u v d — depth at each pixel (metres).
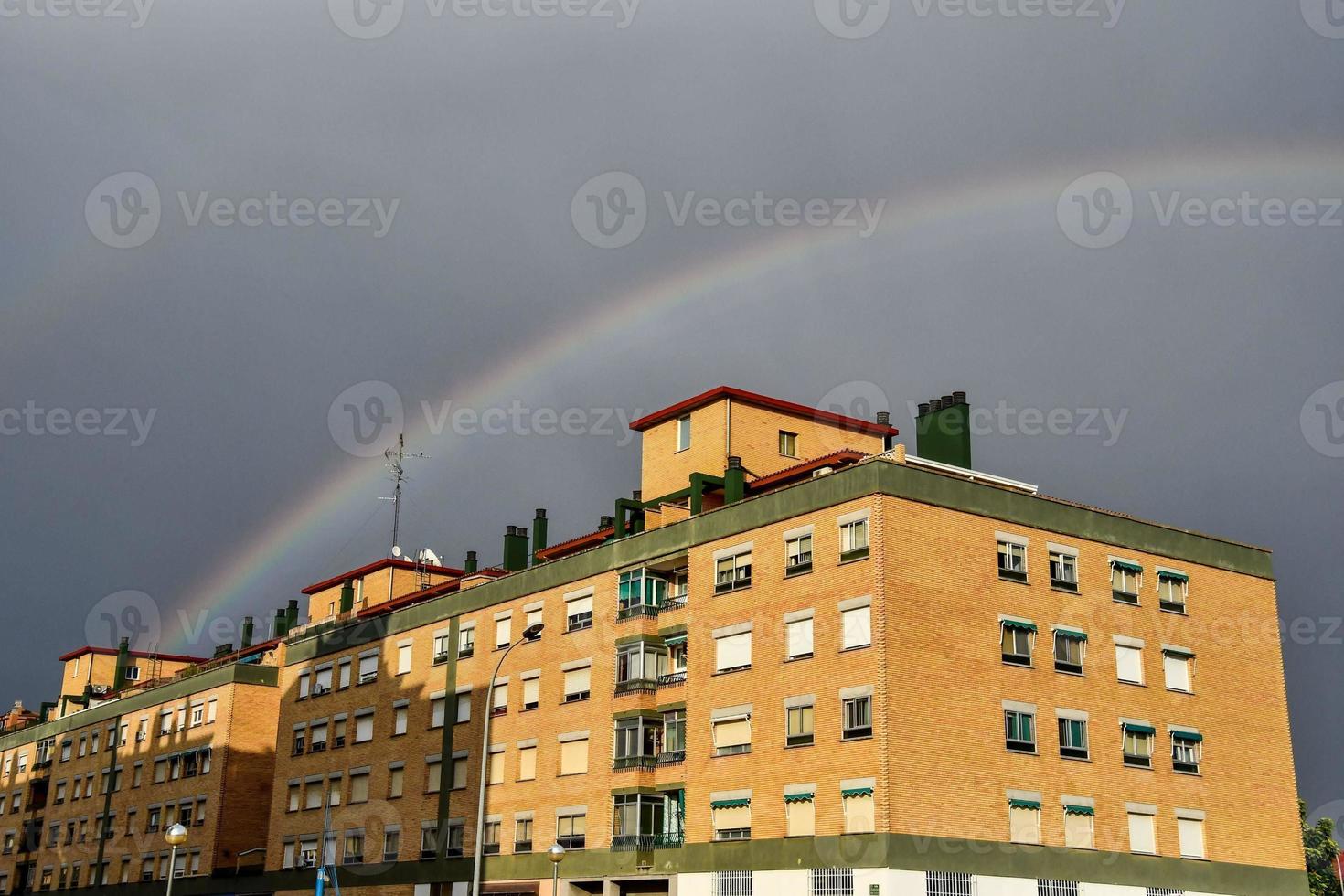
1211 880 53.88
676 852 53.22
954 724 48.22
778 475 57.12
